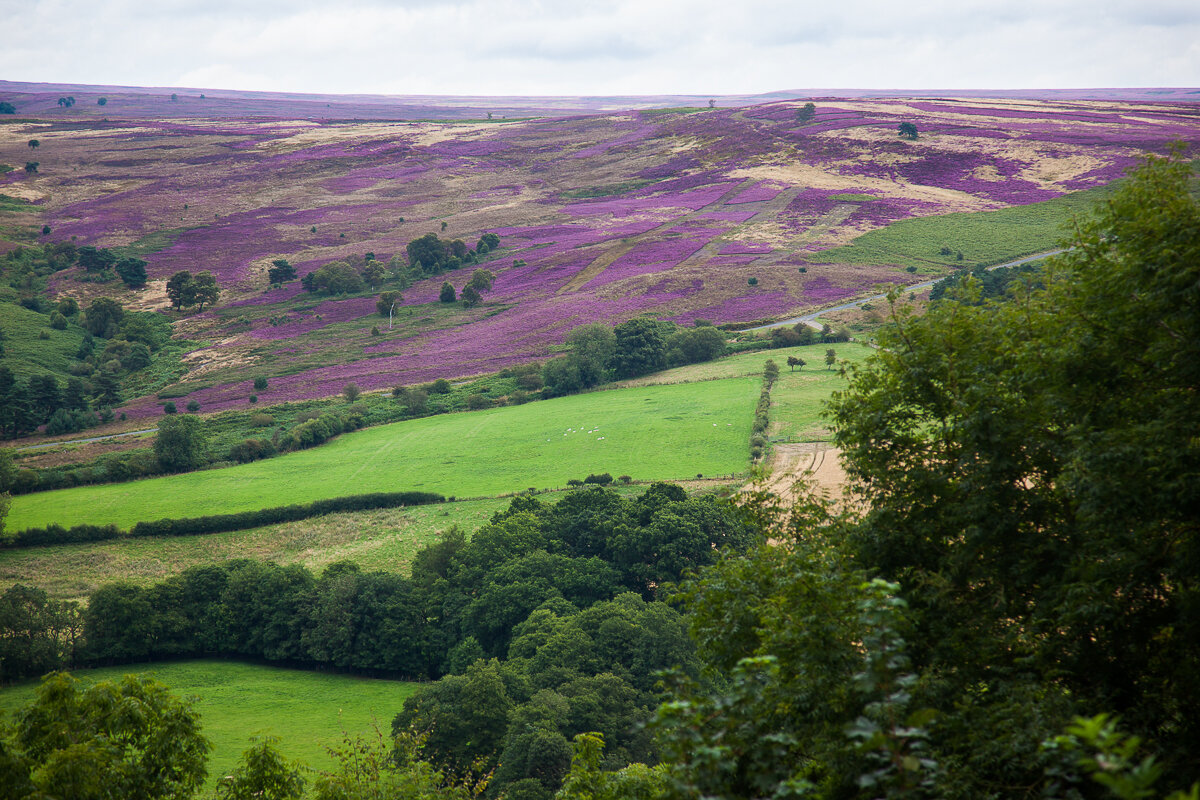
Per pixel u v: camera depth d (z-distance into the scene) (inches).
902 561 701.3
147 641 2603.3
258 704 2279.8
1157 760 479.2
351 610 2534.5
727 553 717.3
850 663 455.5
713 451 3548.2
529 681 1904.5
